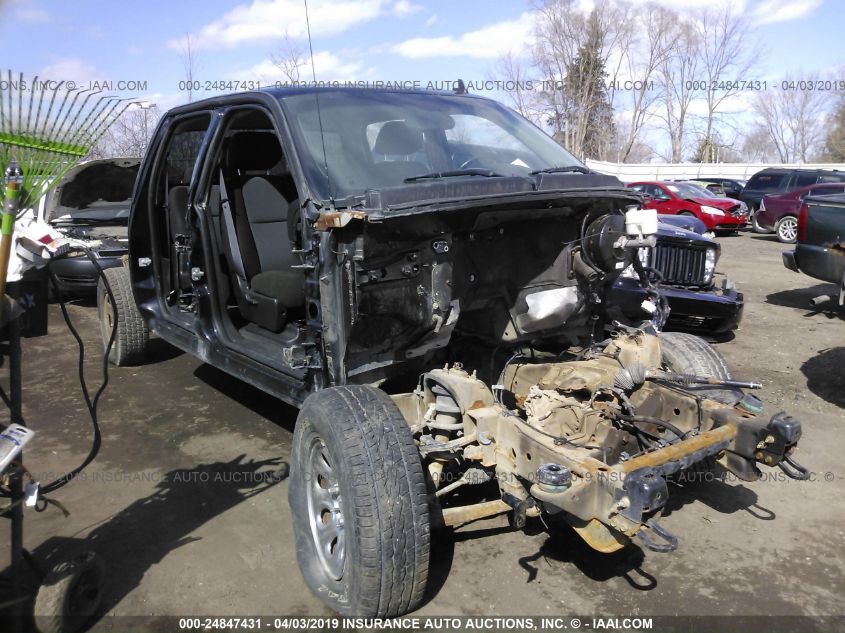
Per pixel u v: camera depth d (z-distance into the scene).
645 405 3.43
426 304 3.12
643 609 2.93
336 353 3.06
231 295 4.58
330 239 2.96
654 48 44.56
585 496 2.61
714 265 6.86
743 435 3.12
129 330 5.90
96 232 7.70
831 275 5.61
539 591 3.05
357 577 2.62
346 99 3.81
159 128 4.88
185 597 3.00
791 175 18.67
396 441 2.70
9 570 3.04
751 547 3.42
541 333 3.84
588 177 3.59
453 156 3.86
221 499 3.84
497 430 3.01
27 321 2.72
